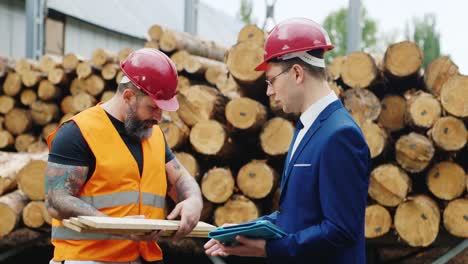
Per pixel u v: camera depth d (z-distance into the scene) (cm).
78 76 622
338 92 430
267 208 456
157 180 255
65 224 216
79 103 625
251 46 428
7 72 679
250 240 200
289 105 211
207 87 445
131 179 245
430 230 402
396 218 408
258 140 449
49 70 656
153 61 244
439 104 409
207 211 444
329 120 201
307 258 197
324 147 195
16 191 488
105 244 241
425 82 438
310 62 206
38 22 885
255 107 420
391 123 439
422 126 412
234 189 441
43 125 671
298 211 202
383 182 409
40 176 464
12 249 493
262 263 513
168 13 1675
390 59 430
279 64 208
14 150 698
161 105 240
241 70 429
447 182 408
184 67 529
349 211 191
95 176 239
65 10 1149
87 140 236
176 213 247
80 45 1230
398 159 412
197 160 452
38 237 496
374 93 459
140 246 251
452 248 420
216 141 426
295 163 205
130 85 242
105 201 239
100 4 1352
